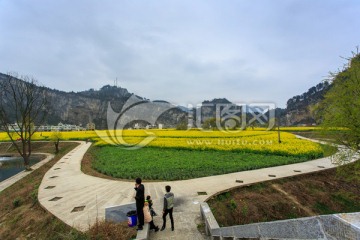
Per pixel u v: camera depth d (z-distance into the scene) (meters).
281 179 17.53
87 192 14.26
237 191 14.77
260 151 29.06
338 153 17.36
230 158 25.66
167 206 9.05
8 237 10.72
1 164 36.12
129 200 12.66
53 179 17.95
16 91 30.20
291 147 29.75
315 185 17.91
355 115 15.05
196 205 11.88
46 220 10.63
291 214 13.83
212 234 7.87
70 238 7.56
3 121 29.70
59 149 48.28
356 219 1.91
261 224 3.89
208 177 17.73
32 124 34.50
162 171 19.31
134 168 20.45
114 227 8.12
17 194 16.58
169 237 8.64
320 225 2.23
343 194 17.42
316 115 18.31
